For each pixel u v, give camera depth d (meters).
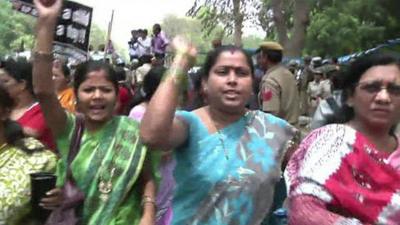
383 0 36.75
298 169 2.94
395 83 2.92
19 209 3.56
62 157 3.65
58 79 5.96
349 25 38.53
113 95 3.70
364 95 2.95
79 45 7.86
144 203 3.62
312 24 39.75
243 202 3.37
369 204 2.80
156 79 5.11
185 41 3.30
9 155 3.62
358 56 3.13
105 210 3.54
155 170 3.66
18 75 4.84
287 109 7.89
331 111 3.18
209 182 3.37
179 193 3.43
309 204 2.80
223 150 3.41
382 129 2.97
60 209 3.44
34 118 4.70
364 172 2.84
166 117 3.12
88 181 3.56
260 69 8.76
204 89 3.58
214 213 3.36
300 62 21.33
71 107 5.79
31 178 3.40
